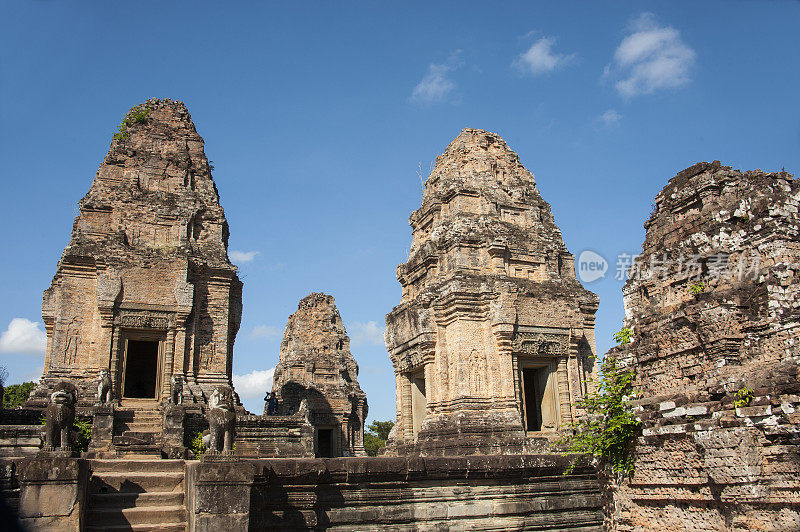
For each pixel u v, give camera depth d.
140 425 33.19
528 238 34.56
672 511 14.48
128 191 39.44
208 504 14.12
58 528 13.42
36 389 34.12
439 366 32.03
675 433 14.30
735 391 13.64
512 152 37.50
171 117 43.25
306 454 32.91
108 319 35.97
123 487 16.92
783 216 14.77
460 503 18.20
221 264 39.62
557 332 32.69
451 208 35.25
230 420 15.33
